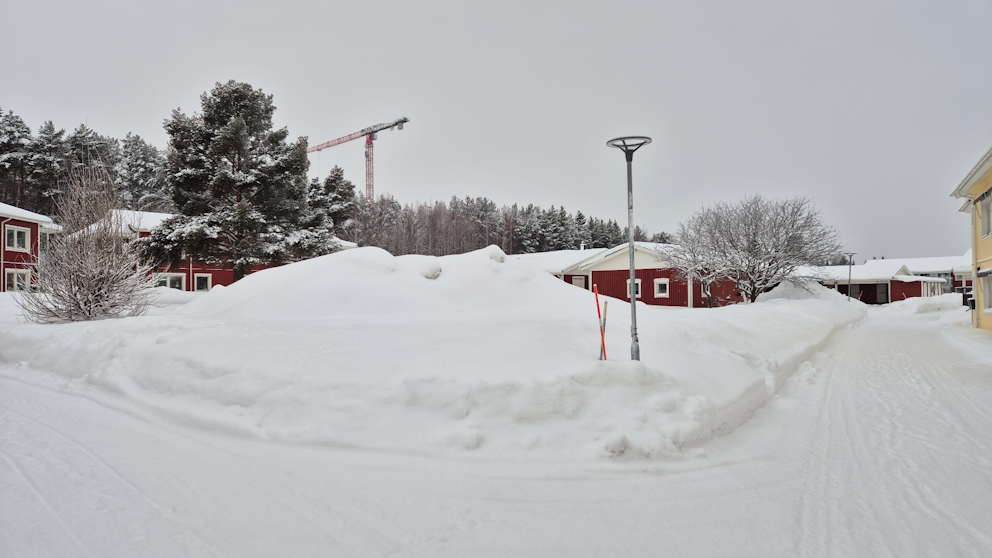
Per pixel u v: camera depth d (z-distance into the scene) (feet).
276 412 17.71
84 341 28.91
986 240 59.36
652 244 112.16
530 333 21.09
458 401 16.63
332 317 47.39
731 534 11.27
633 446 15.51
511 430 16.10
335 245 95.96
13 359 31.65
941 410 23.11
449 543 10.70
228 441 16.94
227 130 82.12
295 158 87.97
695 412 17.13
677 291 105.60
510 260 65.67
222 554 10.15
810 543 10.91
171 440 17.11
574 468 14.67
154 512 11.98
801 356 36.22
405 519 11.76
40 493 12.98
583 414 16.66
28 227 100.78
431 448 15.60
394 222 302.45
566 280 129.08
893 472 15.23
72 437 17.48
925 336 59.52
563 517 11.96
